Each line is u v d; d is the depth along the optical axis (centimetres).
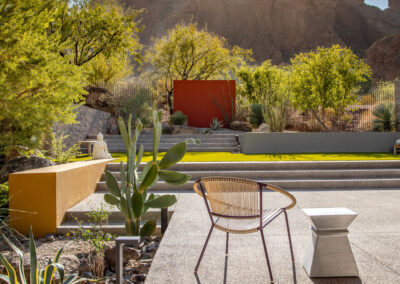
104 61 2005
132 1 7819
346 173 696
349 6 7550
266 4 7594
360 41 7262
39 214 418
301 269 270
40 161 597
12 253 340
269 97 1268
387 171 702
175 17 8088
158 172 345
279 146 1019
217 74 2283
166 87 2141
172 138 1228
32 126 631
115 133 1397
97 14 1627
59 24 1498
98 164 630
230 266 278
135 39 1878
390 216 436
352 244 327
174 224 404
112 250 322
